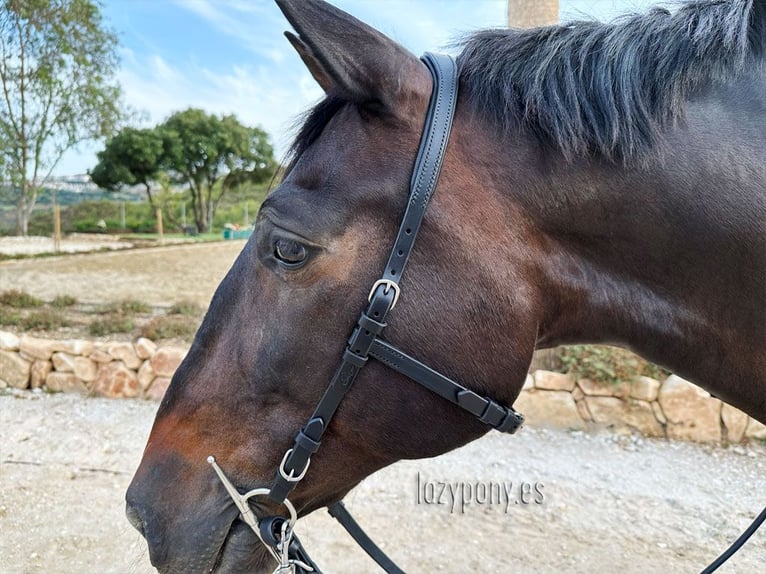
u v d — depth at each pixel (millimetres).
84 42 13961
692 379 1111
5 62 14188
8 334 5391
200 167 37531
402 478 3713
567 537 3084
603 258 1054
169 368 5055
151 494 1091
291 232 962
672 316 1050
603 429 4379
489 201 999
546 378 4516
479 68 1061
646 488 3580
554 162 1010
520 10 4629
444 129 992
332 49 926
